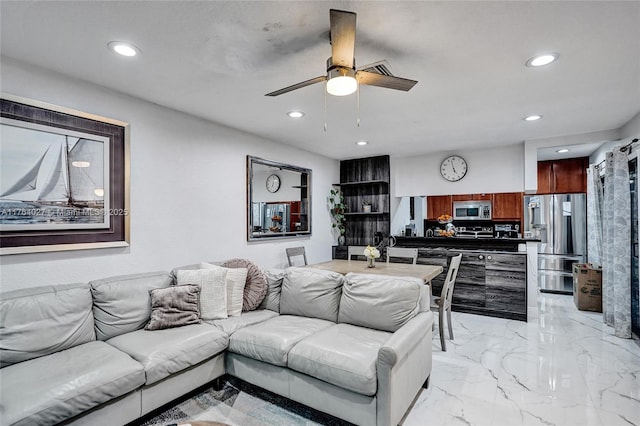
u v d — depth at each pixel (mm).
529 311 4598
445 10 1700
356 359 1969
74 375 1771
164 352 2123
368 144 4816
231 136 3879
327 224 5715
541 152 5465
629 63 2287
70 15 1727
